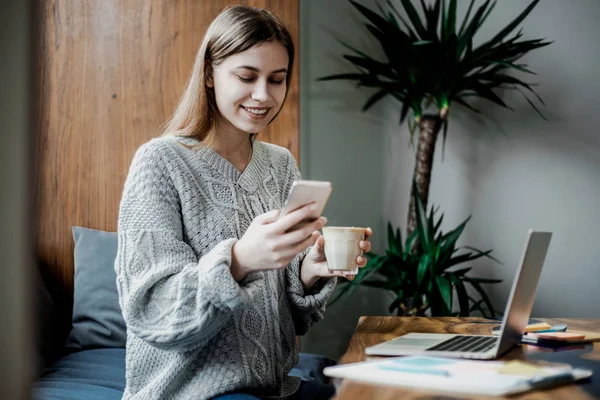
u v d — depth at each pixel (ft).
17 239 1.63
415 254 9.25
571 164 10.45
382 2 10.68
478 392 2.91
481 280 9.40
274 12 9.16
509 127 10.56
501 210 10.57
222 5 9.13
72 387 6.39
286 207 3.59
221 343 4.40
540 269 4.00
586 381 3.19
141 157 4.56
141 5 9.05
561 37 10.44
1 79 1.61
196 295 3.90
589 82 10.40
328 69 10.69
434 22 9.29
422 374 3.14
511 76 10.43
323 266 4.89
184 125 4.91
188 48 9.11
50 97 8.98
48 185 8.99
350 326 10.73
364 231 4.20
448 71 9.18
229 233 4.65
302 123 10.67
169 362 4.31
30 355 1.69
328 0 10.66
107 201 9.04
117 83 9.05
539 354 3.89
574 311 10.49
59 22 8.96
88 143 9.04
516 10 10.48
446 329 4.91
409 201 10.08
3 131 1.61
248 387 4.46
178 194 4.58
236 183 4.84
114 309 8.15
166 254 4.25
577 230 10.44
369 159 10.75
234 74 4.56
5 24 1.61
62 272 8.91
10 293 1.63
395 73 9.80
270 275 4.75
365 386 3.02
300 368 7.39
